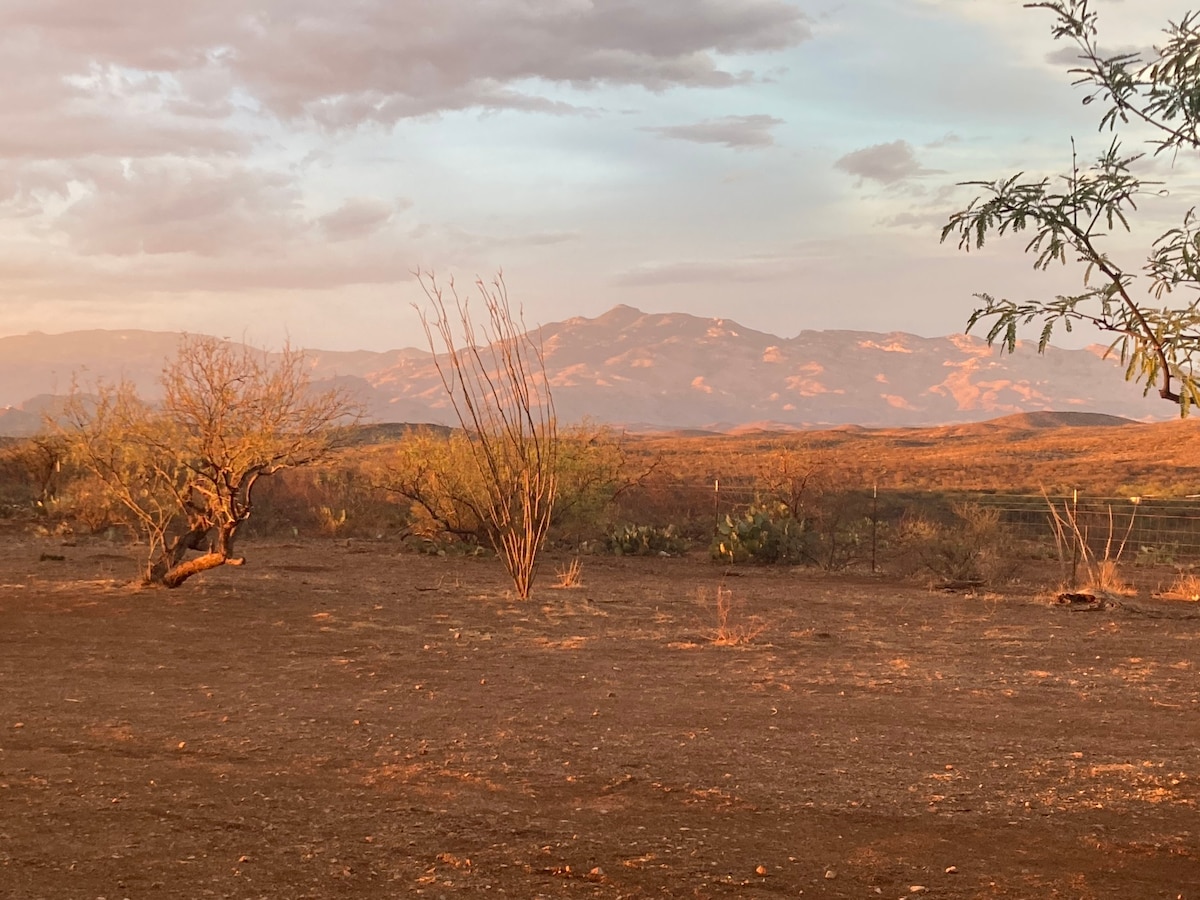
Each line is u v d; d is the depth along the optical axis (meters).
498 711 8.50
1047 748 7.45
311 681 9.71
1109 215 3.91
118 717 8.13
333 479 29.80
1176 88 3.81
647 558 24.61
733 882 4.80
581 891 4.68
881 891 4.71
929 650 12.07
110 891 4.61
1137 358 3.96
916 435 125.69
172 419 15.63
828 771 6.75
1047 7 3.90
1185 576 20.80
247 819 5.68
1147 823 5.71
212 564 15.37
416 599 15.59
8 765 6.73
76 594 14.84
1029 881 4.84
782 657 11.41
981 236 4.07
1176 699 9.29
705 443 106.31
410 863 5.02
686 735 7.72
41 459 29.08
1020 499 38.44
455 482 23.28
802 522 24.89
